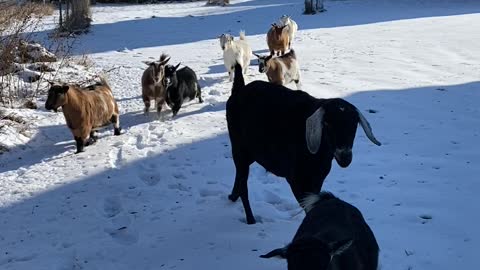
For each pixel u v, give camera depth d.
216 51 19.25
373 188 7.36
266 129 6.08
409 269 5.39
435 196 7.02
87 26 26.88
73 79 14.28
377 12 28.94
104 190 7.88
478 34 19.59
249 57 14.84
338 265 3.92
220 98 12.64
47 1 36.31
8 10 16.95
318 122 5.09
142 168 8.64
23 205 7.55
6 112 11.46
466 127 9.79
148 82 11.09
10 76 13.25
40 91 13.40
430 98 11.66
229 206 7.16
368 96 11.92
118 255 6.14
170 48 20.53
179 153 9.14
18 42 14.73
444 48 17.45
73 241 6.52
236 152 6.71
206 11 33.47
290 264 3.73
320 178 5.71
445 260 5.54
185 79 11.51
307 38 21.17
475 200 6.87
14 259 6.16
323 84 13.18
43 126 11.25
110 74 15.48
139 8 37.69
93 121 9.66
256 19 28.61
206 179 8.07
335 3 33.88
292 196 7.38
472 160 8.23
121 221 6.99
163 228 6.68
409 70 14.47
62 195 7.80
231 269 5.66
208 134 10.02
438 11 28.02
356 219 4.48
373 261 4.38
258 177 8.13
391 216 6.52
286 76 12.43
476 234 6.04
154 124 10.82
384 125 10.00
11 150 9.91
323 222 4.35
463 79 13.25
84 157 9.31
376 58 16.34
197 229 6.59
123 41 22.94
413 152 8.66
